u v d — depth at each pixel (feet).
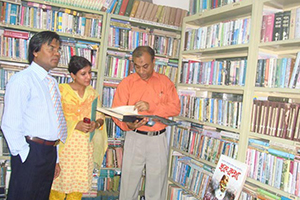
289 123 5.37
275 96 6.47
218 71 7.36
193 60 9.39
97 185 9.33
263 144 5.94
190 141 8.32
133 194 7.72
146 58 6.67
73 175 6.83
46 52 5.35
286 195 5.28
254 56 6.22
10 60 8.26
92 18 9.05
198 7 8.61
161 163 7.48
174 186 9.05
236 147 6.53
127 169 7.50
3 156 8.23
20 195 5.24
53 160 5.74
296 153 5.21
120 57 9.60
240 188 5.83
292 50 6.21
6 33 8.17
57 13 8.64
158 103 7.43
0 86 8.20
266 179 5.77
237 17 7.73
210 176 7.32
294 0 5.86
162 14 9.90
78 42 8.98
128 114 5.78
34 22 8.44
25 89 5.07
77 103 6.93
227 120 6.93
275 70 5.74
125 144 7.58
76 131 6.86
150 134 7.32
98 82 9.15
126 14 9.38
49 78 5.72
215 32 7.60
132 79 7.50
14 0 8.13
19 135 5.02
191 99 8.42
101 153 8.01
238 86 6.57
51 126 5.50
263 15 6.13
